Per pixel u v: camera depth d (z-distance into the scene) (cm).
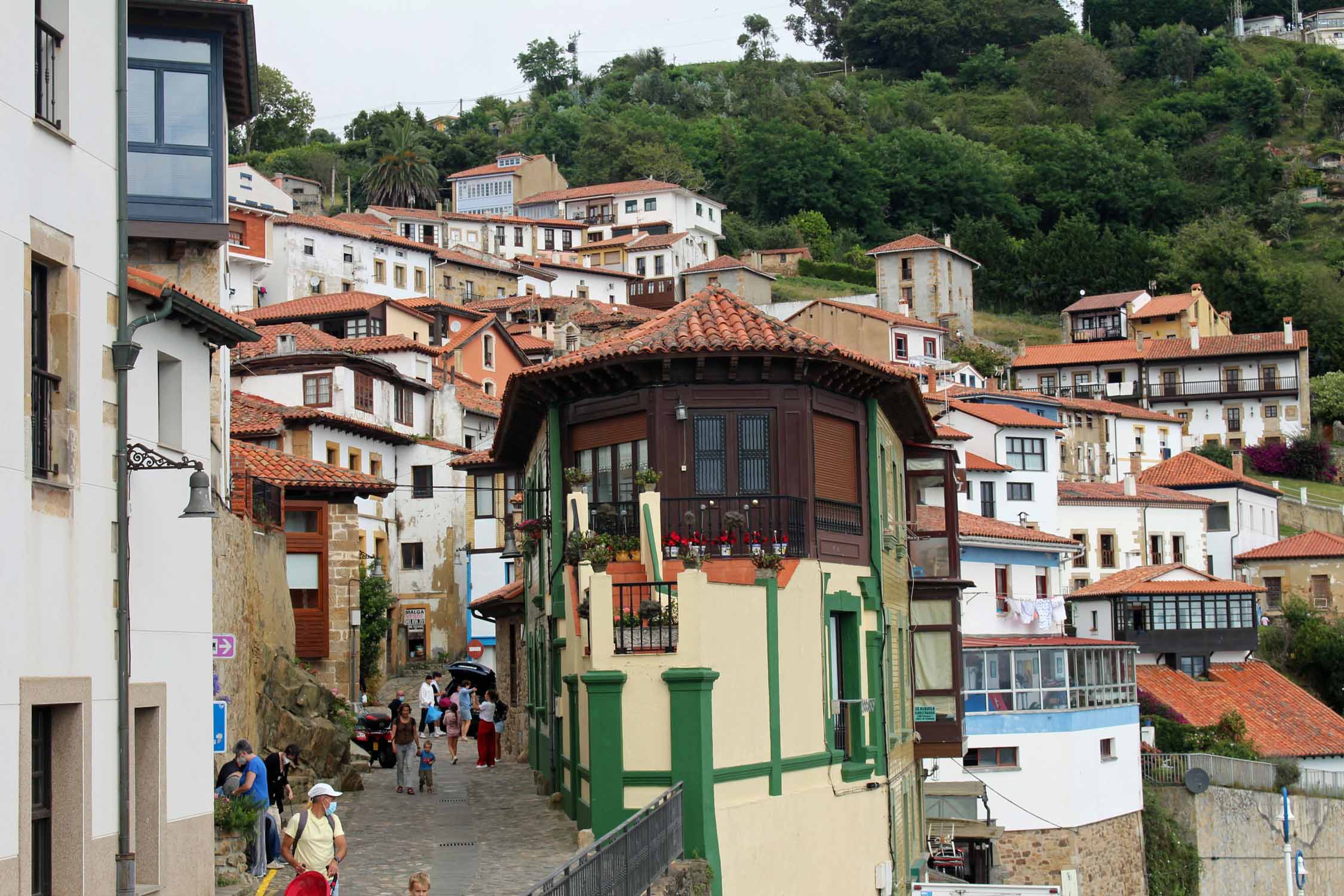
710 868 1967
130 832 1589
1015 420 7000
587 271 12475
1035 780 4494
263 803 2166
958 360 11162
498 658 4606
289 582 4141
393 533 6159
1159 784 5056
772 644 2269
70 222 1537
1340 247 15362
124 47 1667
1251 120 19125
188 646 1836
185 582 1838
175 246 2588
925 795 3909
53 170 1503
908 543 3281
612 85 19950
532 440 3228
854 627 2611
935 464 3397
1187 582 6431
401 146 14562
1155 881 4856
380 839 2405
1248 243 13838
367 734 3684
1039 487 6994
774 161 15712
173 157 2525
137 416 1728
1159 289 13662
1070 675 4612
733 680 2156
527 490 3491
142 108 2519
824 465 2520
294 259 9944
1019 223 15850
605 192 14150
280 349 6009
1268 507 8694
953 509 3391
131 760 1603
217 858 2012
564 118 17475
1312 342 12731
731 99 18725
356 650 4209
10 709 1356
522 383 2594
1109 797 4719
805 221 15125
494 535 6116
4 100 1399
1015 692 4506
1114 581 6544
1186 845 4934
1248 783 5197
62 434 1511
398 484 5662
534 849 2266
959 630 3388
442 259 11212
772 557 2306
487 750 3719
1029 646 4553
